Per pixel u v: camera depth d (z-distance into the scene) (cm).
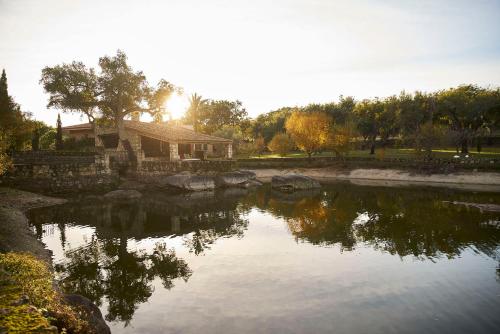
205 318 1152
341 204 3362
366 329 1071
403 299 1280
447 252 1820
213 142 5119
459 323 1108
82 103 4503
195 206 3347
